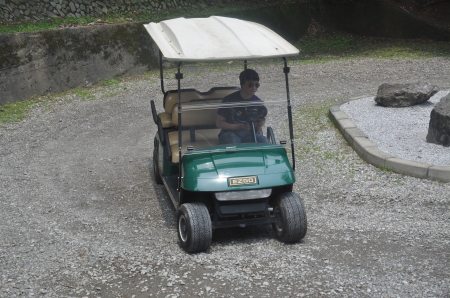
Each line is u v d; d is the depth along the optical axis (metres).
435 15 22.53
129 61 15.57
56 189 6.85
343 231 5.05
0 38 11.85
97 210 6.04
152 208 6.08
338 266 4.25
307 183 6.66
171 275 4.20
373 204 5.81
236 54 4.59
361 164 7.21
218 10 19.44
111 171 7.63
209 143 4.84
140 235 5.21
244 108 4.85
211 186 4.52
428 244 4.59
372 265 4.23
